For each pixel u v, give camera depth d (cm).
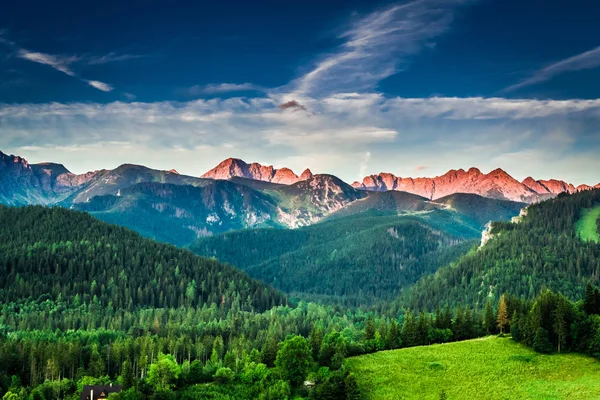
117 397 14888
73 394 17750
